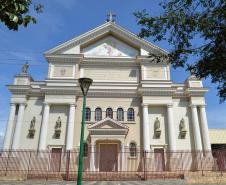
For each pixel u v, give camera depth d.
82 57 36.09
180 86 36.47
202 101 34.81
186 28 10.54
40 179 26.81
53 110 34.00
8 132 32.50
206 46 10.40
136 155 32.91
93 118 34.31
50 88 33.91
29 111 34.19
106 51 37.81
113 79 36.41
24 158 31.20
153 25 10.91
